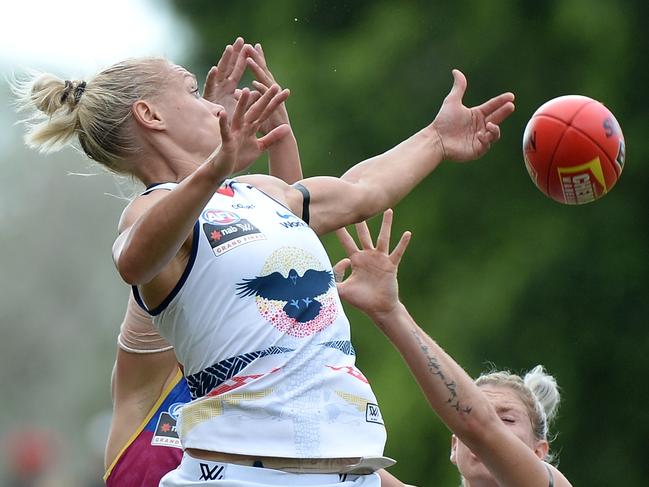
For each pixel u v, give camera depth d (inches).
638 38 1948.8
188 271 560.1
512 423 750.5
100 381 4146.2
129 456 698.2
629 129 1934.1
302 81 2012.8
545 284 1909.4
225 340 554.9
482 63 1989.4
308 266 571.8
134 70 628.1
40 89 642.2
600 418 1927.9
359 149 1993.1
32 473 2596.0
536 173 683.4
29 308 4156.0
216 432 548.4
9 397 4099.4
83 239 4215.1
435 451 1834.4
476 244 1961.1
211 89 739.4
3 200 4183.1
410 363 665.0
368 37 2031.3
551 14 1971.0
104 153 628.1
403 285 1948.8
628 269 1914.4
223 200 580.4
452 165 1977.1
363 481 563.5
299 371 553.0
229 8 2197.3
